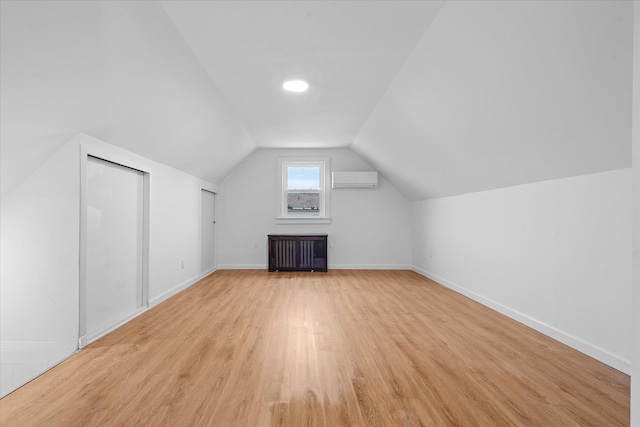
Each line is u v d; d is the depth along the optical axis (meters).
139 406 1.88
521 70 2.21
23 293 2.71
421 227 6.47
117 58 2.34
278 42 2.79
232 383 2.15
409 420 1.76
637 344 1.09
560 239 2.89
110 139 3.12
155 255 4.16
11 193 2.71
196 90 3.49
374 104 4.27
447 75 2.82
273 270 6.69
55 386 2.10
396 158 5.48
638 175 1.09
